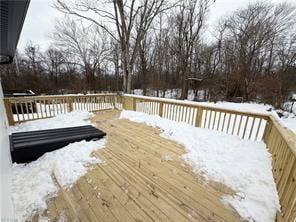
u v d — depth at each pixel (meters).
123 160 2.87
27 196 1.95
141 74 15.20
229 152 3.14
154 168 2.65
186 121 4.96
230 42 14.50
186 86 14.02
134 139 3.85
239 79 13.45
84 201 1.91
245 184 2.24
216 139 3.73
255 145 3.40
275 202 1.88
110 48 14.12
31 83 14.45
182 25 12.78
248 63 13.39
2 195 1.08
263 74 13.04
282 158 2.13
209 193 2.10
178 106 5.01
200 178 2.41
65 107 5.96
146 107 6.10
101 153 3.11
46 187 2.12
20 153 2.72
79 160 2.77
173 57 14.18
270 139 3.19
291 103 9.93
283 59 12.81
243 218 1.73
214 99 13.55
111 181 2.28
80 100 6.34
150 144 3.59
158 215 1.75
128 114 6.12
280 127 2.47
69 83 15.00
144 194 2.05
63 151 3.04
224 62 14.49
